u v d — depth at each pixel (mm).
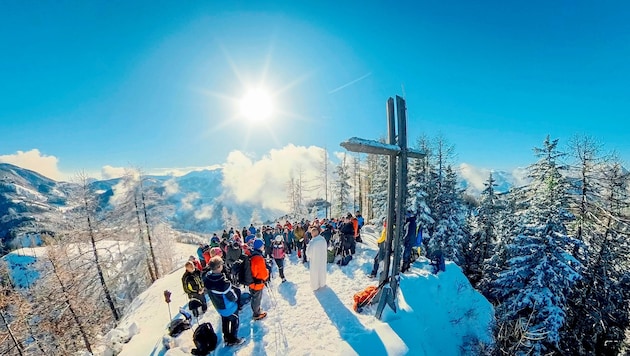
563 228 14289
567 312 16906
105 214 25031
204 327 6648
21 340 19156
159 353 6875
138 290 29703
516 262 15109
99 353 9789
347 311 7598
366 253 11836
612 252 16375
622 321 17094
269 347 6453
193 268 8953
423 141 27094
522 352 8789
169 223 36812
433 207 25016
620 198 16266
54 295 20422
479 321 8711
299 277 10508
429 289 8453
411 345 6086
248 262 7539
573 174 16609
